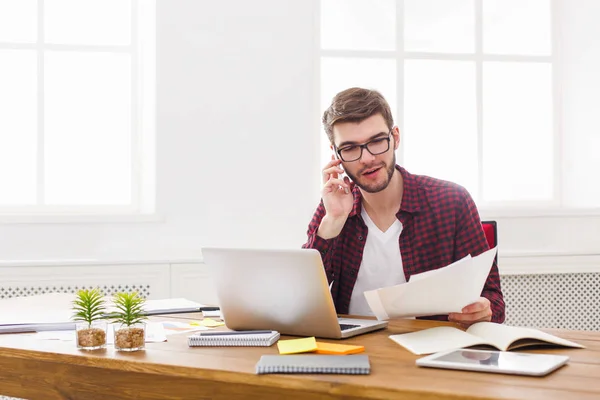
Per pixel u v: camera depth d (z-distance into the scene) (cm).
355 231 202
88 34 330
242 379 115
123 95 332
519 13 357
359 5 346
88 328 138
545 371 110
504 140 356
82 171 330
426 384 105
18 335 155
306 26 324
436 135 352
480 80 354
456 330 147
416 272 196
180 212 315
